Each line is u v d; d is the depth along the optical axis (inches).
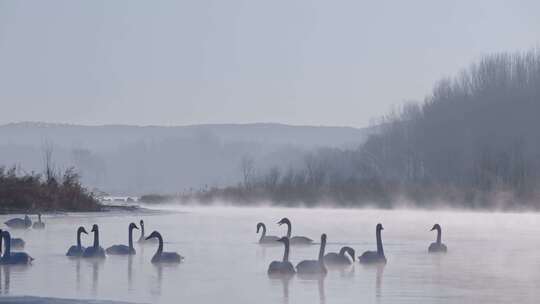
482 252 1780.3
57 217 2913.4
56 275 1362.0
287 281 1318.9
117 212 3363.7
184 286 1258.6
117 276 1357.0
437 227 1787.6
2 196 3048.7
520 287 1264.8
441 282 1311.5
